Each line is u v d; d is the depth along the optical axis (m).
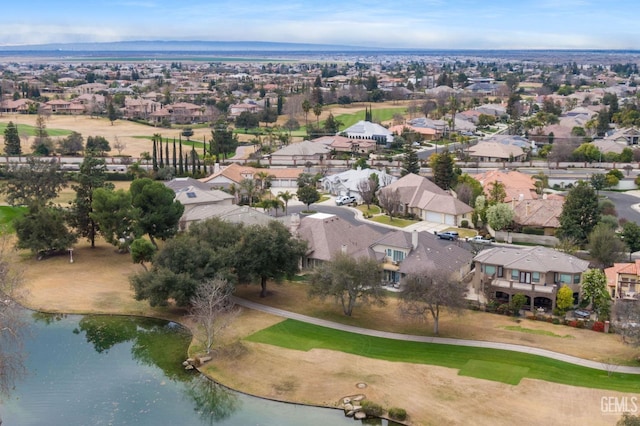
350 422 66.81
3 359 68.50
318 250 111.25
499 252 102.00
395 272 107.31
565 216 129.00
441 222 150.12
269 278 101.62
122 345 86.69
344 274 90.94
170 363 81.19
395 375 74.94
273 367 78.06
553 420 64.19
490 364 76.62
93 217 121.75
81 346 86.31
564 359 77.56
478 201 145.25
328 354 81.06
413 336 86.19
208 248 96.94
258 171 189.00
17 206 157.12
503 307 94.06
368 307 97.62
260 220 124.38
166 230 124.12
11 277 93.06
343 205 169.00
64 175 164.38
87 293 105.06
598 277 93.88
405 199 158.50
